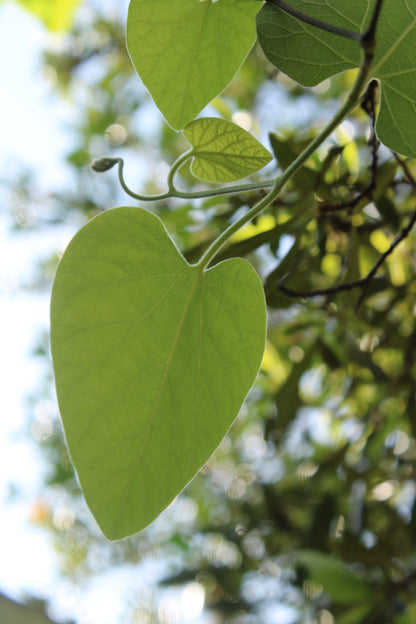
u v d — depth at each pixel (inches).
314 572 33.4
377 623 32.8
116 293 16.3
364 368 32.9
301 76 17.1
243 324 16.7
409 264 29.9
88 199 47.0
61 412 15.8
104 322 16.2
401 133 17.2
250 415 47.6
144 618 55.6
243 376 16.6
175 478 16.2
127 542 57.7
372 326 29.6
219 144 17.3
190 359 16.5
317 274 26.6
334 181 23.3
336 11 16.8
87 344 16.1
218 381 16.5
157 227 16.6
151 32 17.3
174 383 16.4
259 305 16.7
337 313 28.2
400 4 16.6
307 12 16.9
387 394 33.3
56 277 16.1
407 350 30.5
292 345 36.7
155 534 56.9
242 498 51.5
